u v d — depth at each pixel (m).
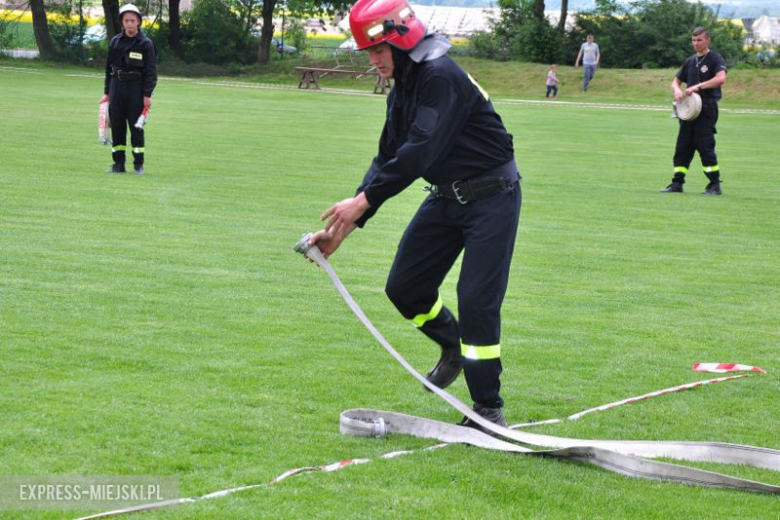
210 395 4.82
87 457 3.94
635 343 6.30
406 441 4.39
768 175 16.72
